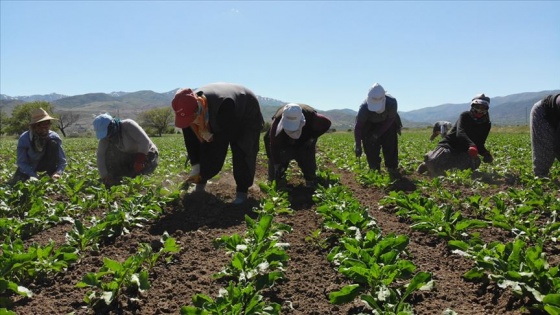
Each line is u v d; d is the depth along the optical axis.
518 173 9.98
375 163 9.28
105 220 5.48
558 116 7.31
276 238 4.63
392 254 3.69
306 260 4.50
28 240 5.37
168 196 6.80
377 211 6.45
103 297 3.50
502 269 3.49
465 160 9.22
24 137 8.52
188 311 2.97
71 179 8.05
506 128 47.62
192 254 4.74
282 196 6.66
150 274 4.19
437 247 4.75
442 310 3.38
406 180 8.88
